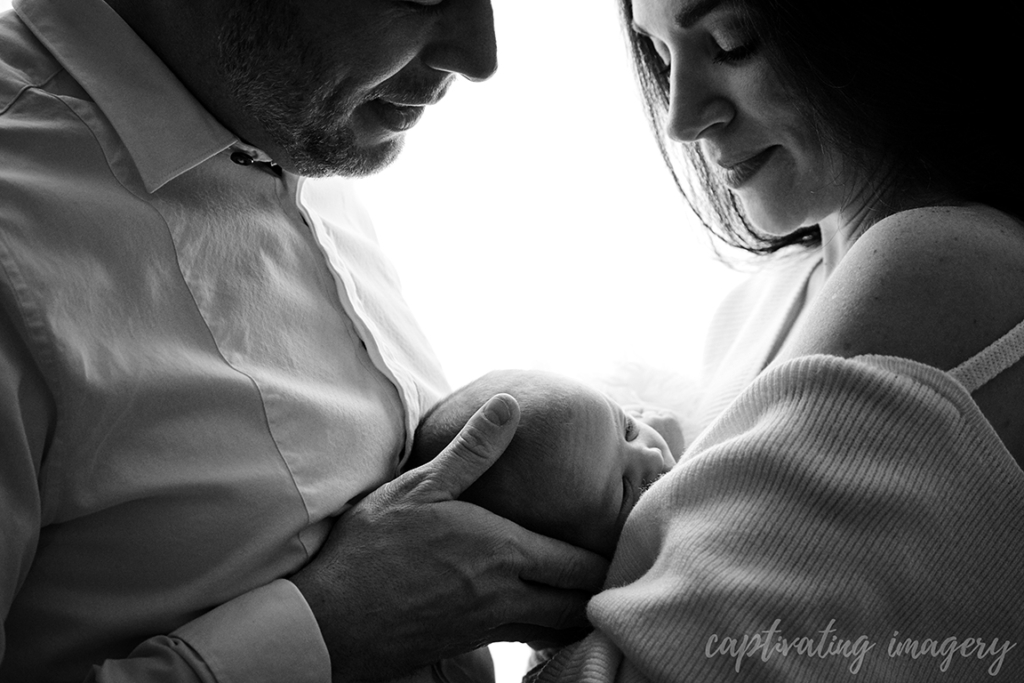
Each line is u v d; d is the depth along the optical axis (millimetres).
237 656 1002
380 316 1319
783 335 1445
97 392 999
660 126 1469
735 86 1145
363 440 1164
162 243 1092
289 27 1099
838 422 953
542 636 1180
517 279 2027
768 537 936
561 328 2023
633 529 1067
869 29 1050
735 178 1230
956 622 919
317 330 1188
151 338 1054
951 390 946
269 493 1075
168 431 1042
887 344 982
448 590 1082
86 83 1110
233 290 1128
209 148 1143
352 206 1435
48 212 1032
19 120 1079
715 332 1706
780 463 951
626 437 1302
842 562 916
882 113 1074
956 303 976
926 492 921
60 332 989
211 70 1145
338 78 1133
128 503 1028
